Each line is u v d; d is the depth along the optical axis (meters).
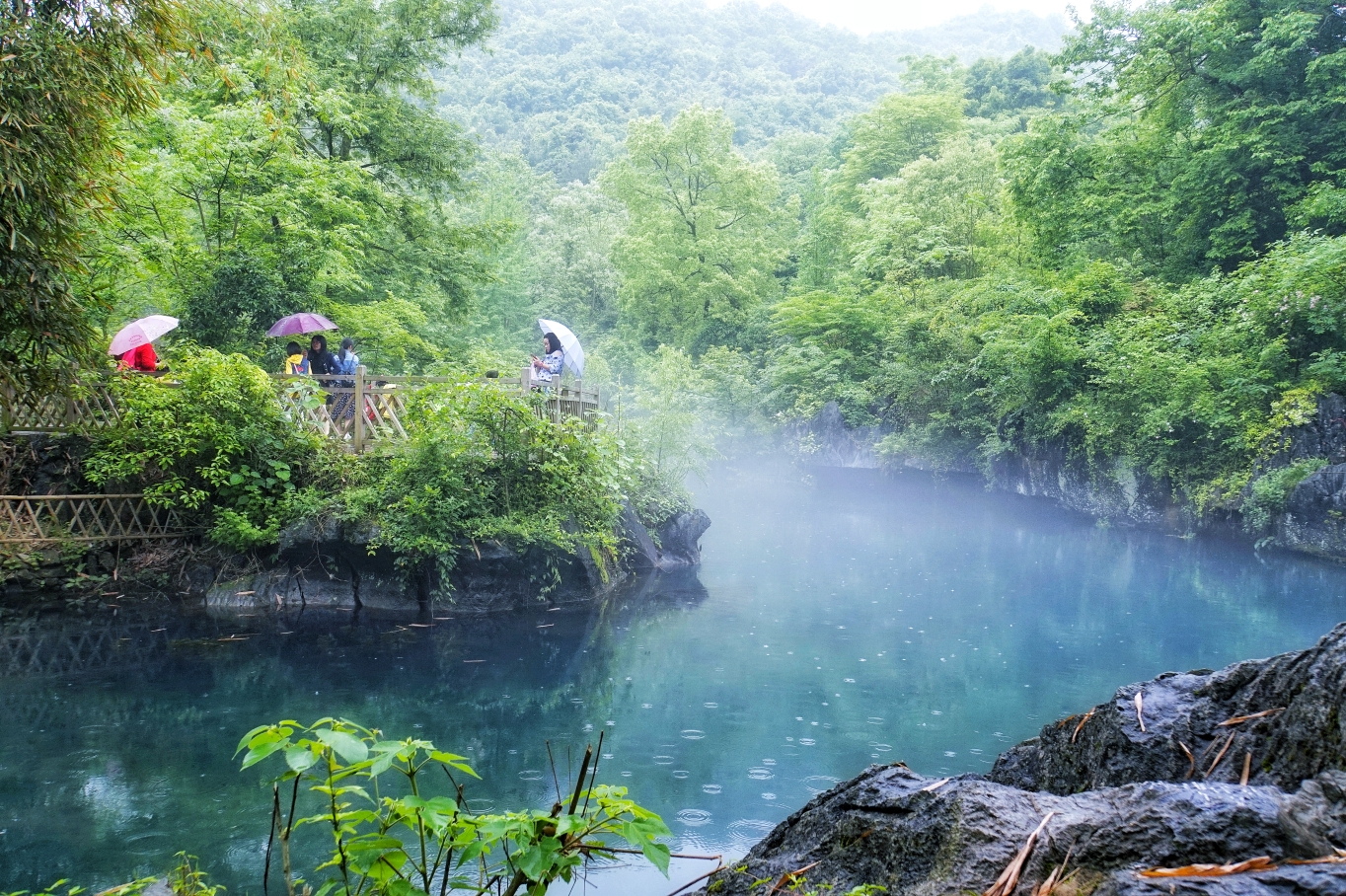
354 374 11.88
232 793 5.45
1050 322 19.97
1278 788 1.68
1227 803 1.62
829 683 8.12
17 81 5.75
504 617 10.50
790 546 16.17
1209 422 16.39
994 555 15.34
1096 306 21.02
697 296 37.09
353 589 10.72
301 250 16.53
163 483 11.04
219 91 16.97
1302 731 2.02
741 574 13.48
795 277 40.78
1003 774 3.02
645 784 5.75
